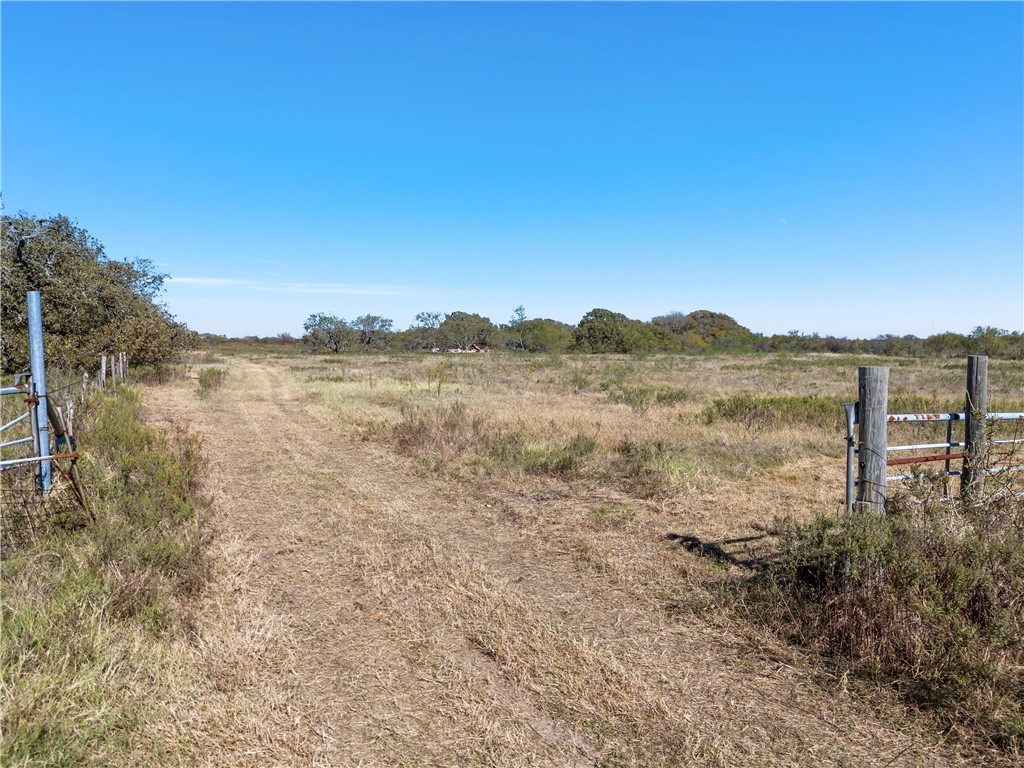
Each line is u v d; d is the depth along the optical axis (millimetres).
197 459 8742
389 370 32219
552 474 8391
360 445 10836
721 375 27656
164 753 2809
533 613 4391
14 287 17156
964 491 4938
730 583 4766
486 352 64250
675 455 9148
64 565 4496
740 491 7477
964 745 2938
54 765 2646
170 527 5641
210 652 3670
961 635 3418
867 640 3646
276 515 6727
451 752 2922
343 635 4066
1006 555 3984
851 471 4578
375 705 3287
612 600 4652
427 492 7750
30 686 2969
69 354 17516
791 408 12859
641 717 3199
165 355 24125
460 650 3891
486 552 5672
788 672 3611
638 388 18891
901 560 3904
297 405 16953
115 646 3504
